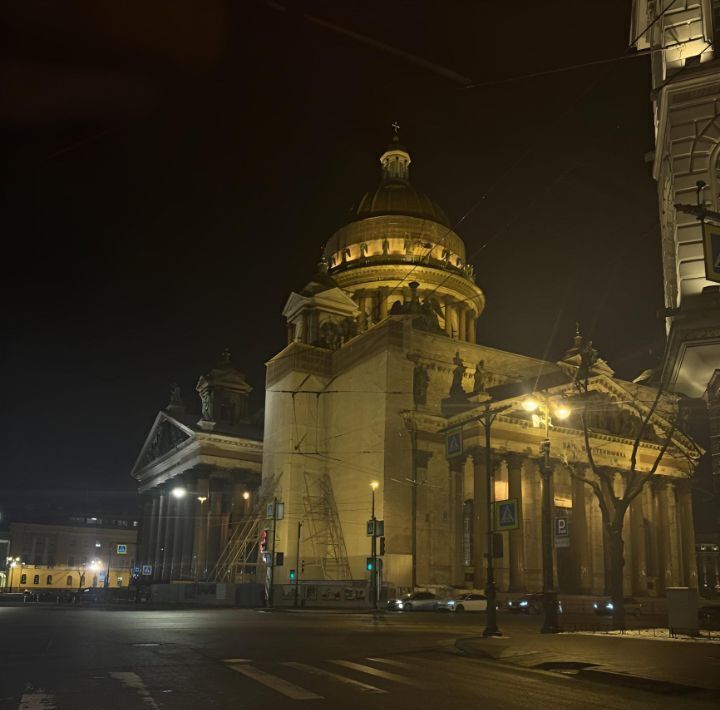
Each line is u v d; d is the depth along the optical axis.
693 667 17.16
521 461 65.00
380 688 14.48
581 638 25.83
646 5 26.59
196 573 80.31
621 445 72.75
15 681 15.11
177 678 15.55
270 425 79.12
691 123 23.06
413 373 70.12
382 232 89.56
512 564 62.78
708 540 93.69
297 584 58.22
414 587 61.59
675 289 24.20
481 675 16.86
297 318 83.25
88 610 51.72
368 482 67.88
